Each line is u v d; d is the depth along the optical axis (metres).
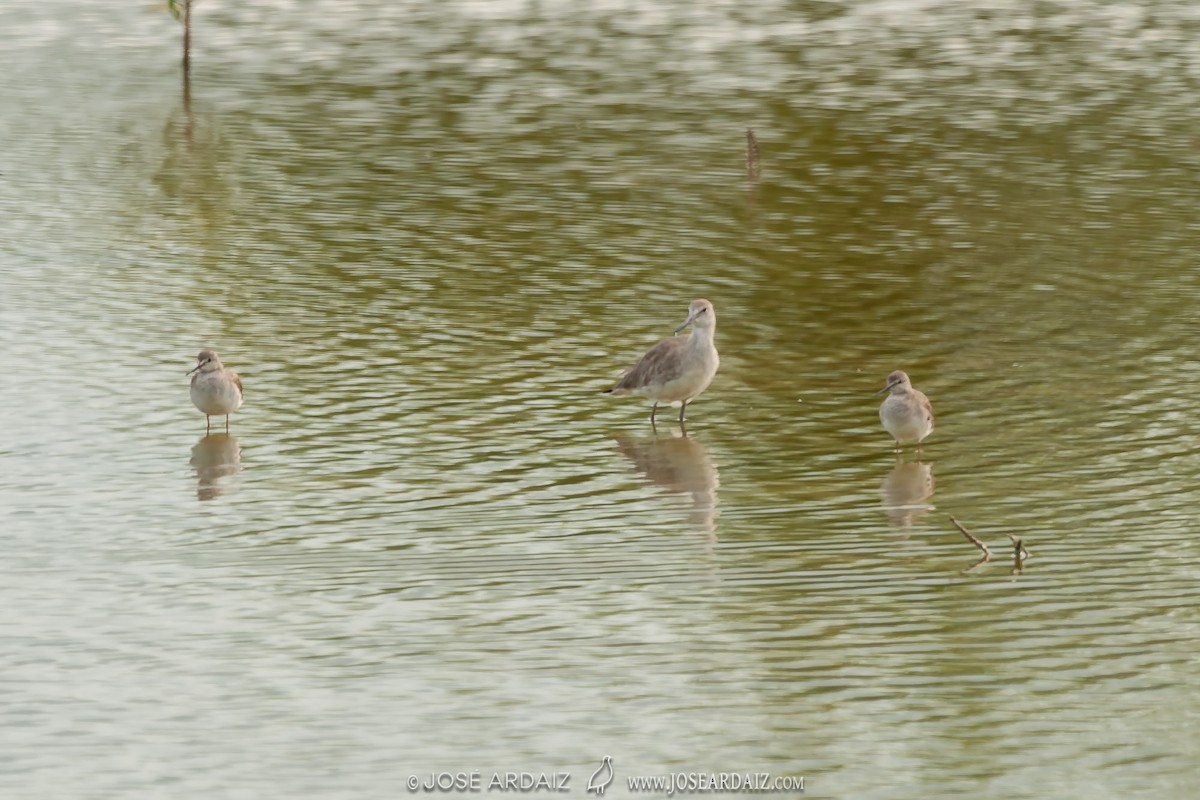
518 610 16.59
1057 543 18.02
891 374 20.86
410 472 20.50
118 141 38.09
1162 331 25.47
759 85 43.72
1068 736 14.05
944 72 44.91
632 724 14.40
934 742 14.00
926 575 17.27
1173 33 49.53
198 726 14.46
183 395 23.23
